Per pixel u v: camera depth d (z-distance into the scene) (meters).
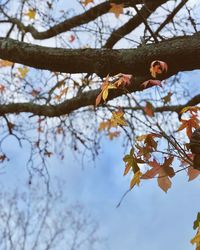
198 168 2.22
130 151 2.34
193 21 3.48
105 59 2.75
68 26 4.43
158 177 2.30
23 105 4.68
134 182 2.34
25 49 2.97
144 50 2.66
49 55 2.88
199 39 2.55
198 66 2.61
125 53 2.72
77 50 2.84
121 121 2.62
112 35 4.14
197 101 4.48
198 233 2.24
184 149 2.37
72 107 4.22
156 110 4.38
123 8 3.58
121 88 2.84
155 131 2.36
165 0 3.78
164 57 2.59
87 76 4.04
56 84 4.43
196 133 2.20
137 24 4.05
